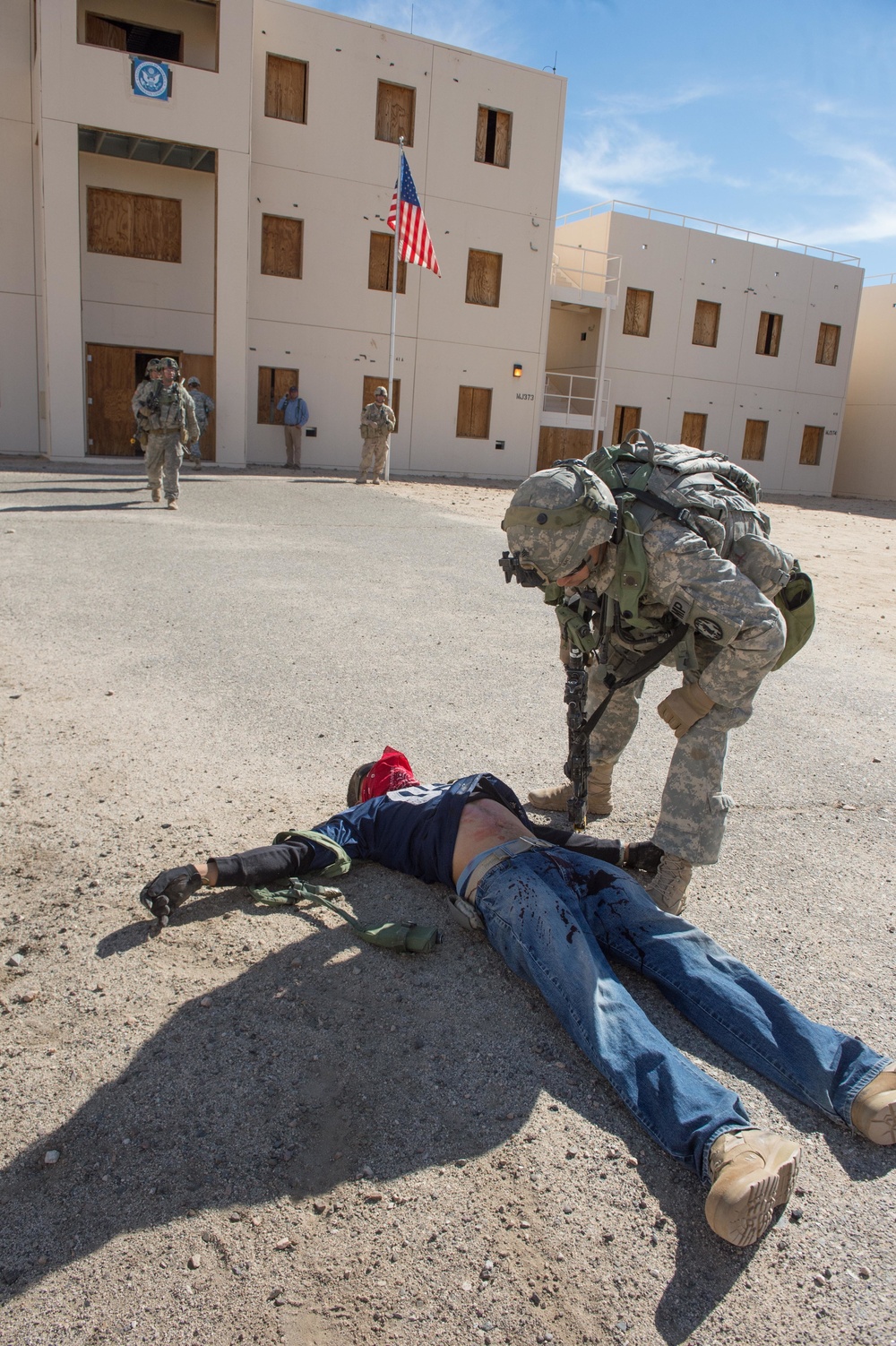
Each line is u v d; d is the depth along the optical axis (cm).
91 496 1251
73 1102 211
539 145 2402
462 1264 178
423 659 583
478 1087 224
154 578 747
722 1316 171
